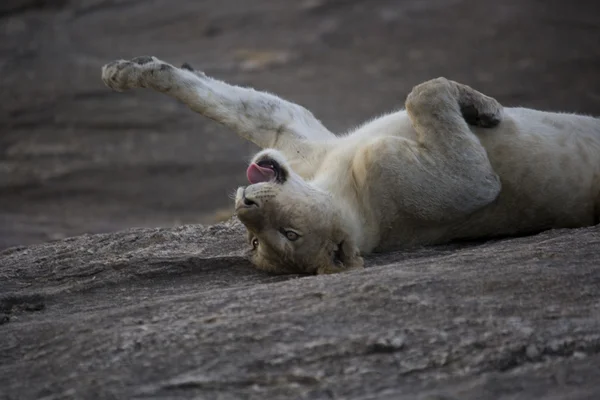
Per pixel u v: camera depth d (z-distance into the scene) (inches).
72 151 2165.4
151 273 670.5
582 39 2723.9
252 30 2893.7
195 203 1892.2
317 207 638.5
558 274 567.8
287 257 641.6
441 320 529.7
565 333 514.6
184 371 505.7
